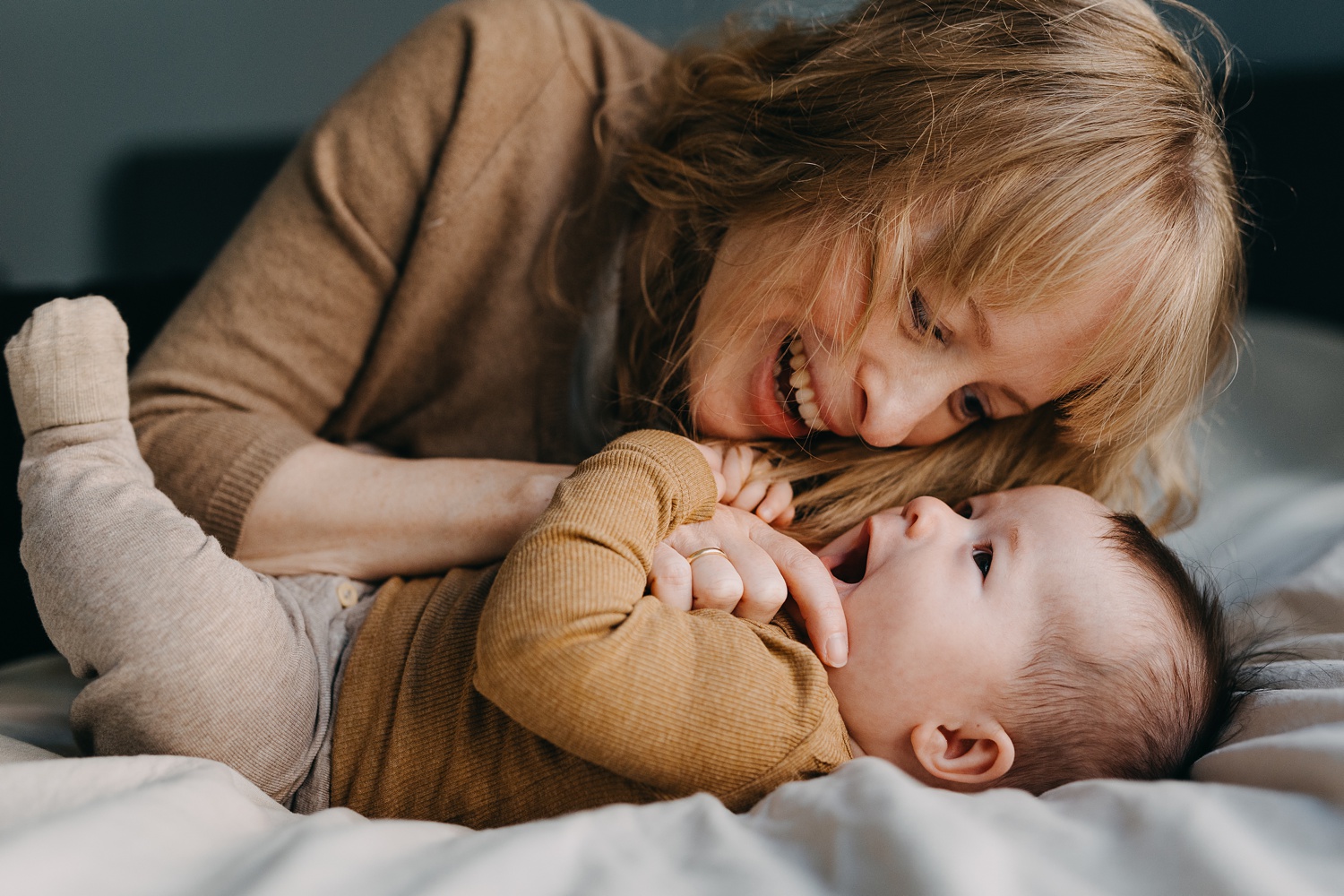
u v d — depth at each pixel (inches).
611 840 21.9
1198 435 61.7
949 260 32.1
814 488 41.3
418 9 84.7
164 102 82.6
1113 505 43.9
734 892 19.5
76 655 28.8
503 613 27.2
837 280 33.8
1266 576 47.1
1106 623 31.9
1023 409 37.5
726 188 37.9
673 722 27.1
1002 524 35.0
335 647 33.1
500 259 42.4
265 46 83.1
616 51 45.9
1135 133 33.6
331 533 36.2
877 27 38.0
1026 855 20.7
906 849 19.7
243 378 39.9
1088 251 31.8
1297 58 74.9
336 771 30.4
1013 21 35.8
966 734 31.9
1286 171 76.3
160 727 27.9
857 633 32.9
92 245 84.2
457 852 20.9
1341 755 23.5
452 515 35.8
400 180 41.2
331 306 41.1
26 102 79.4
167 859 19.5
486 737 30.1
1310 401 66.3
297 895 17.9
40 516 29.5
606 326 44.0
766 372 36.9
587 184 43.9
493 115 41.3
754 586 31.7
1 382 45.8
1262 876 19.2
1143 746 31.3
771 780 28.1
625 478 30.9
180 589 28.3
